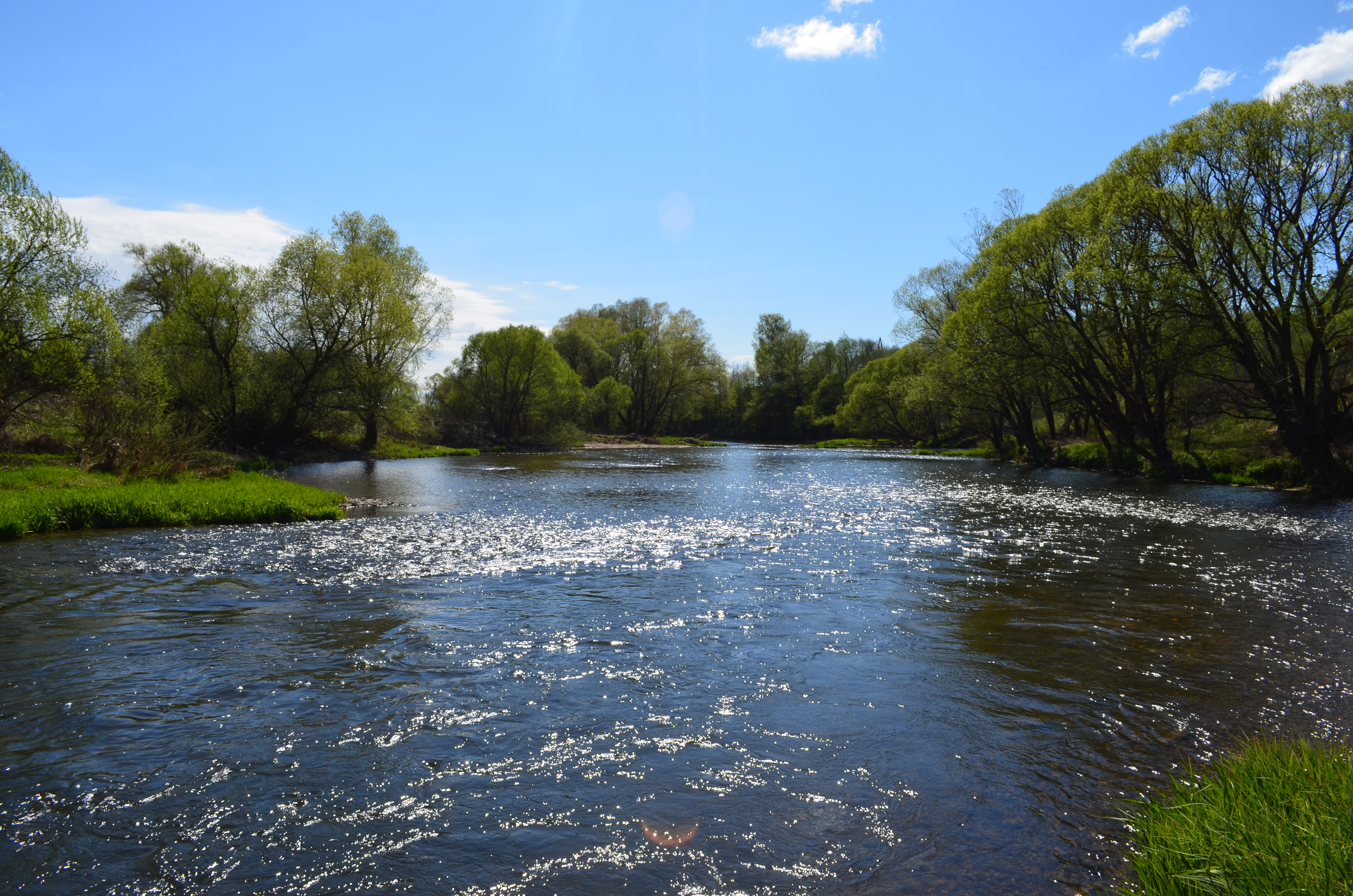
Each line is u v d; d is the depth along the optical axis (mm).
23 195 23562
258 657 7359
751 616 9031
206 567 11844
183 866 3865
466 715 5918
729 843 4105
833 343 107000
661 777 4891
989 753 5289
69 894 3615
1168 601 9805
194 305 37031
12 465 23516
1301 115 24453
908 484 29906
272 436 41562
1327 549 13922
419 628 8438
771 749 5344
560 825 4293
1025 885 3717
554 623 8680
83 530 15594
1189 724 5812
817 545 14352
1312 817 3396
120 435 25234
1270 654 7570
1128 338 31531
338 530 16109
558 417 72438
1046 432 56094
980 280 40375
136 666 7055
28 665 7051
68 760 5070
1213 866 3180
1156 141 28062
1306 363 25547
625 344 90750
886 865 3900
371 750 5266
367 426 49656
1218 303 26688
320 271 40969
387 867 3863
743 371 119312
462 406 67938
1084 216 31094
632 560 12688
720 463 46688
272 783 4770
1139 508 20859
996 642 7965
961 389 43250
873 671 7043
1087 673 6996
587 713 5980
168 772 4918
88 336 24922
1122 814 4410
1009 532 16188
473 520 18000
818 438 97562
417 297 50125
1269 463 28219
